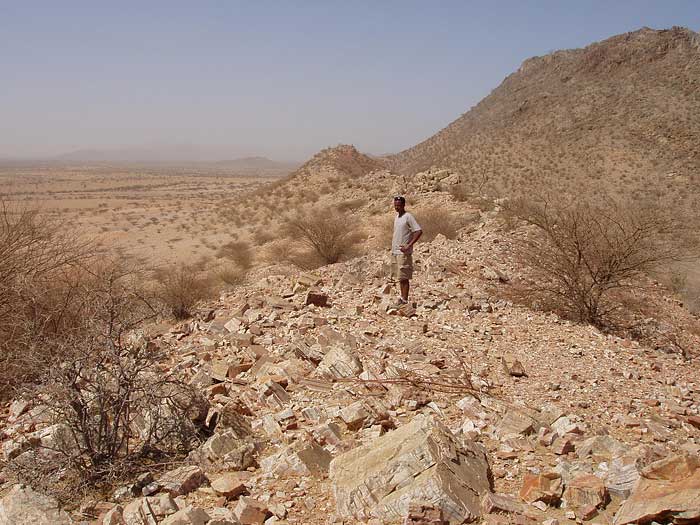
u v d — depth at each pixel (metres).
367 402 5.26
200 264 23.59
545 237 10.64
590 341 7.88
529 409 5.33
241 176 176.25
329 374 6.09
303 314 8.62
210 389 5.72
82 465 4.30
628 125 56.25
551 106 67.94
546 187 49.72
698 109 54.00
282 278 12.32
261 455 4.56
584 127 59.28
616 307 9.87
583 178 49.81
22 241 7.28
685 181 44.19
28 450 4.48
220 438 4.56
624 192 44.66
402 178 35.22
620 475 3.90
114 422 4.46
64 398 4.34
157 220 44.44
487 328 8.13
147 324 8.43
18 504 3.66
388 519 3.50
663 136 52.31
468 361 6.73
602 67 70.81
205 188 107.38
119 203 64.81
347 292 10.29
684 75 60.72
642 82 63.47
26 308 6.40
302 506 3.76
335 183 40.78
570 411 5.34
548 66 81.06
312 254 19.56
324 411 5.25
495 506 3.53
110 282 4.88
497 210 21.81
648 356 7.57
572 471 4.07
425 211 21.02
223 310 9.48
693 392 6.16
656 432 4.93
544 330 8.30
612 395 5.82
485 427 4.95
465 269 11.77
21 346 5.95
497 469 4.19
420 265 12.20
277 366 6.29
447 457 3.87
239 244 26.97
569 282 9.83
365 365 6.33
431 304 9.17
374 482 3.74
